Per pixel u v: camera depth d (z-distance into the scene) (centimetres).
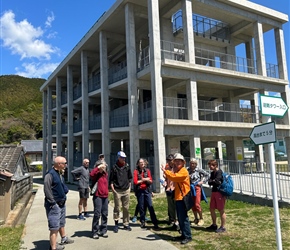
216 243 606
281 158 2822
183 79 1738
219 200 692
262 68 2030
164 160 1541
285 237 635
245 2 1975
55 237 568
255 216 848
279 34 2192
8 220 866
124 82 1878
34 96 12081
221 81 1848
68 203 1269
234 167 1450
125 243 629
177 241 630
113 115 2114
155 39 1617
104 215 691
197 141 1694
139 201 757
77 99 2683
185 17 1728
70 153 2741
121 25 2088
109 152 2070
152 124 1609
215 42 2144
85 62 2491
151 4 1647
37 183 2869
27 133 6719
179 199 621
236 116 2048
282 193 1081
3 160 1187
